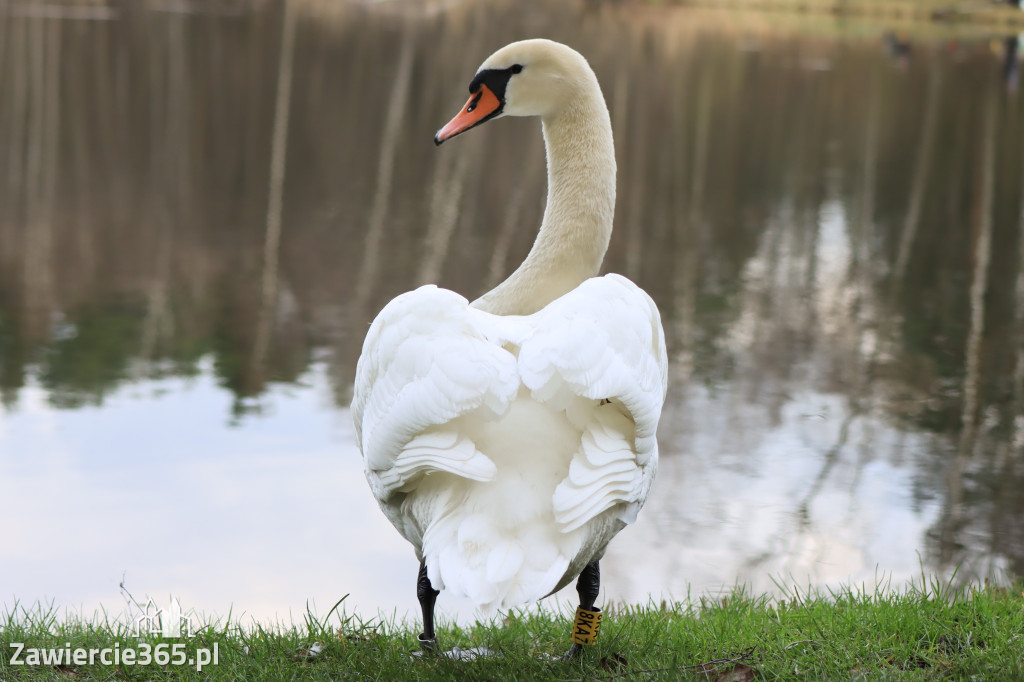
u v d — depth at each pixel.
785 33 64.12
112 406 13.02
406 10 67.62
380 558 9.12
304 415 12.81
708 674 5.11
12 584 8.52
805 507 10.80
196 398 13.41
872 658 5.15
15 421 12.44
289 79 44.50
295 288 19.06
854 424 13.52
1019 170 33.59
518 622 6.05
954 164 34.53
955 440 13.01
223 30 55.31
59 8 58.84
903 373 15.72
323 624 5.77
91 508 10.04
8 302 17.50
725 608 6.59
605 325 4.49
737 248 23.55
